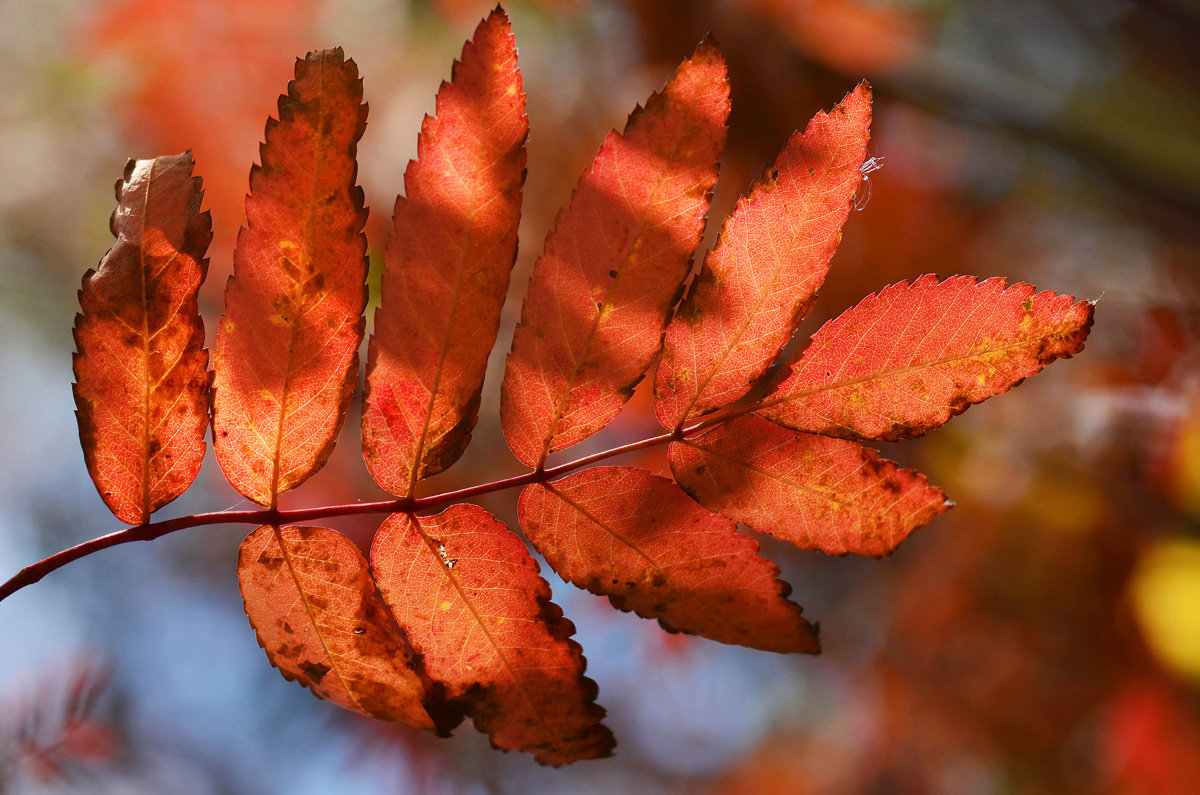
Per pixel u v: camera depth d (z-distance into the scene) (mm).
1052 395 835
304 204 434
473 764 1053
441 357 437
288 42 899
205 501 1240
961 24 1247
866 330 437
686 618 440
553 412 439
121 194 436
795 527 440
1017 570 856
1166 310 792
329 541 440
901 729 1034
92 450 435
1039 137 931
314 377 437
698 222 435
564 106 860
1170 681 788
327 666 440
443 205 435
